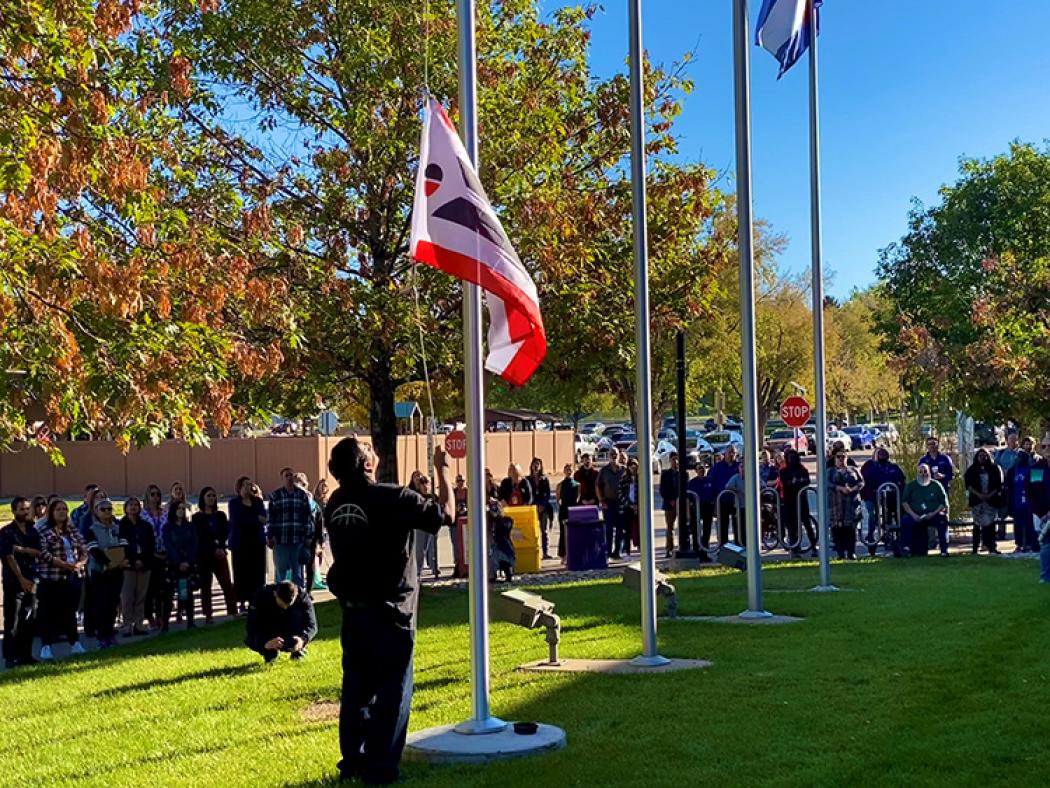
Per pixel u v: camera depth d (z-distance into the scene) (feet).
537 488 79.66
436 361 53.52
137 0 34.40
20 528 44.27
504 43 56.70
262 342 48.26
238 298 38.47
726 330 150.30
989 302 99.14
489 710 25.09
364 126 51.72
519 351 25.14
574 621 42.06
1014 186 163.32
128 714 29.60
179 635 48.85
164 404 31.30
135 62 46.80
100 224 33.86
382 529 20.17
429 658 35.88
